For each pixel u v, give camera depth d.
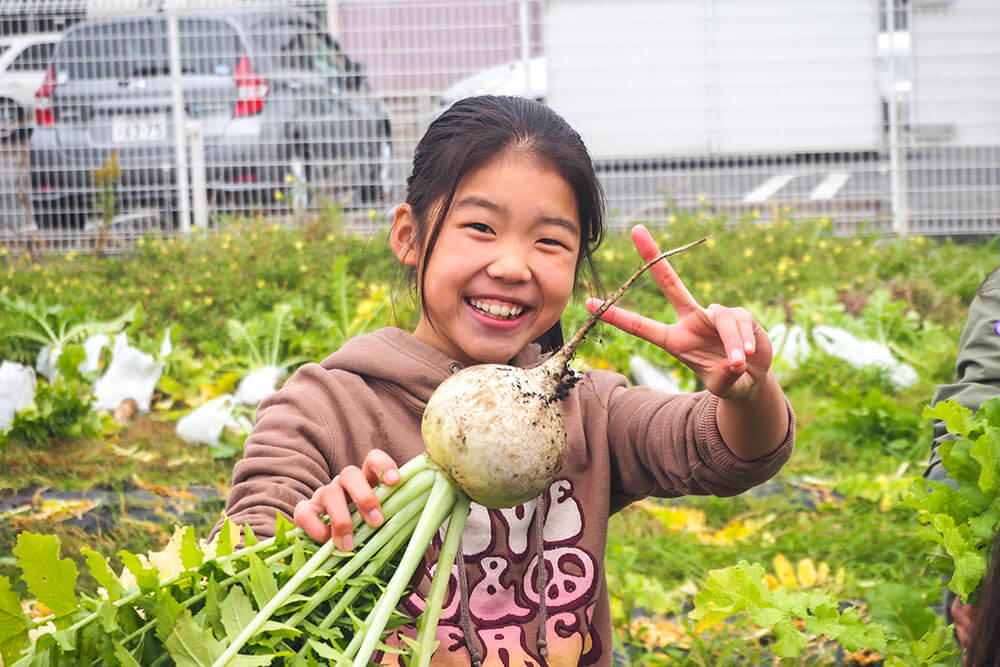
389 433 1.77
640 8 8.19
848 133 8.12
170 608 1.26
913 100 8.06
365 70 8.26
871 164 8.10
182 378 5.09
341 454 1.74
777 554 3.24
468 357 1.83
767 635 2.81
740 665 2.65
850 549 3.25
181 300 6.18
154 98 8.01
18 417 4.15
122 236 7.79
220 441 4.32
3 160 8.00
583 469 1.82
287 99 8.04
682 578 3.18
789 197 8.17
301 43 8.12
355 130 8.08
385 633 1.41
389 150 8.09
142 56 8.02
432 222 1.74
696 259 6.83
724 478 1.74
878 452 4.11
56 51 8.03
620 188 8.26
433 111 8.20
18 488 3.77
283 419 1.74
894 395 4.85
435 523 1.38
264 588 1.31
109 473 3.90
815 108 8.13
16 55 8.29
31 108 8.30
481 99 1.79
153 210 8.02
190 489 3.86
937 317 6.00
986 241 7.76
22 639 1.29
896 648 1.81
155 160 8.01
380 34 8.24
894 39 8.12
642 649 2.76
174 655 1.26
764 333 1.60
